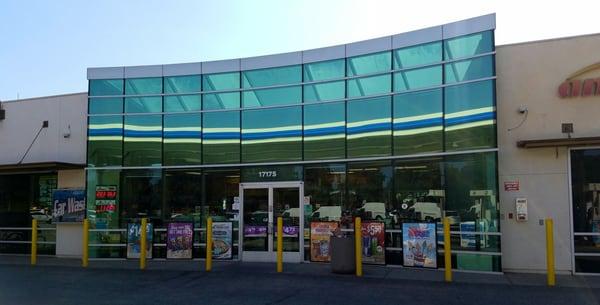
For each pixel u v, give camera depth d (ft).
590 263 41.73
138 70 57.26
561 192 42.65
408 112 47.83
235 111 54.39
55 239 59.16
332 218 49.90
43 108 60.90
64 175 59.16
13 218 62.13
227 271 44.75
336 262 42.78
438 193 45.93
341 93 50.75
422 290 35.70
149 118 56.75
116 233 55.83
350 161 49.75
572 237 42.11
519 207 43.19
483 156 43.91
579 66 42.83
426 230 44.73
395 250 46.93
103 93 57.88
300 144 51.78
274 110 53.06
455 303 31.73
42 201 61.05
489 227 43.19
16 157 61.31
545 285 37.35
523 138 43.62
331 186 50.37
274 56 53.42
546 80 43.55
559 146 42.24
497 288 36.29
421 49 47.44
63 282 40.19
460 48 45.34
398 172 47.91
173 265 49.08
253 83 54.08
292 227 50.57
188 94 55.98
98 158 57.26
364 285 37.63
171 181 55.62
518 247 43.29
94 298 33.81
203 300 32.96
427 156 46.50
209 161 54.54
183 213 54.80
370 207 48.62
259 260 51.26
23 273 45.09
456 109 45.32
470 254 43.70
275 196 51.90
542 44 43.88
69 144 59.26
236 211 52.95
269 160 52.60
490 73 43.52
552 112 43.19
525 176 43.47
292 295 34.30
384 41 49.08
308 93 52.06
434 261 44.19
